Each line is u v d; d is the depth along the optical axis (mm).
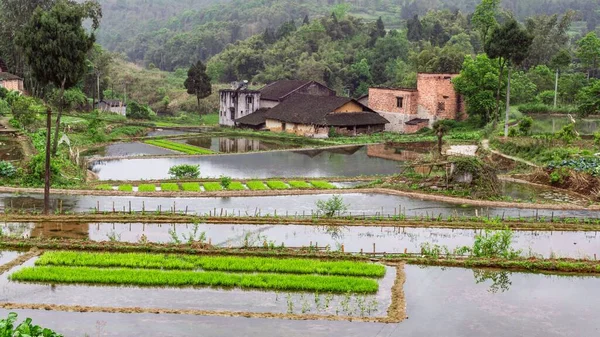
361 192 56500
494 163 69562
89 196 53031
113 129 98250
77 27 63031
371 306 31281
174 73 183125
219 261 36562
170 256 37594
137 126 104125
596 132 76500
